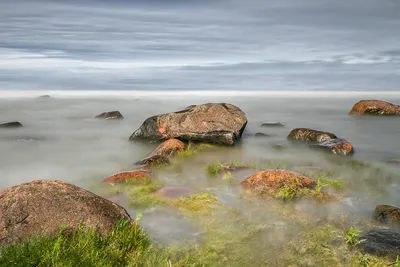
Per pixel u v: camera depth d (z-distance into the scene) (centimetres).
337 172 1145
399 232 670
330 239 659
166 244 645
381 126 2080
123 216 653
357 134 1855
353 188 973
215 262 585
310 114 2534
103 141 1666
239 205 829
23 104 2919
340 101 3194
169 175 1081
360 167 1204
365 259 584
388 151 1480
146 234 648
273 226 714
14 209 613
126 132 1877
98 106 2819
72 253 537
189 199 845
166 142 1369
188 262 577
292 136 1661
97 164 1268
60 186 657
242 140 1652
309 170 1155
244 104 2995
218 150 1451
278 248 630
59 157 1375
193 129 1543
